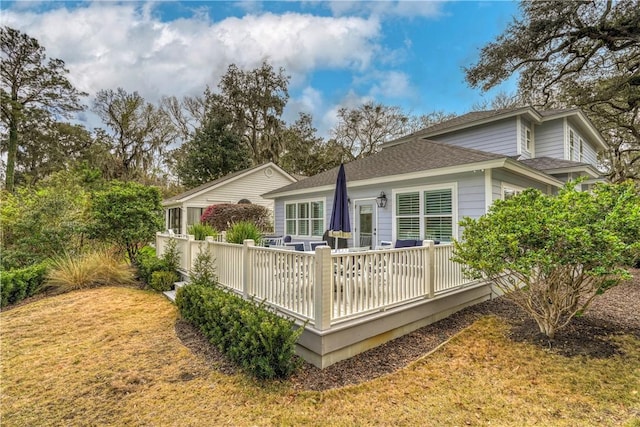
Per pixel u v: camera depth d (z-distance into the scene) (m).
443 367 3.57
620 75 13.91
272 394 3.01
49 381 3.31
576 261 3.73
